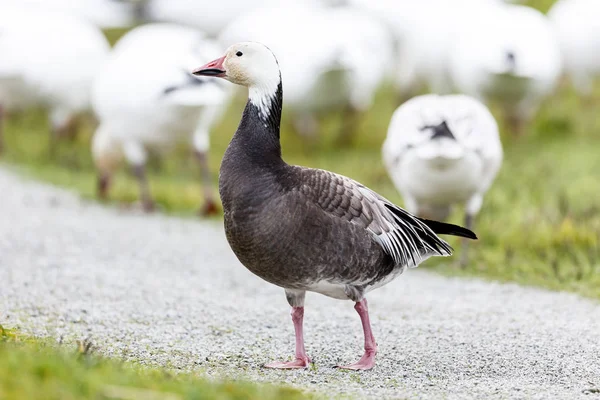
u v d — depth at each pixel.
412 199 13.69
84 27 21.78
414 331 10.16
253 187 8.33
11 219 15.43
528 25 19.75
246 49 8.63
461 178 12.91
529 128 22.47
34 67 20.88
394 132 13.61
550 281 12.53
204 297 11.34
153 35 17.03
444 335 9.99
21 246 13.49
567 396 7.77
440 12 22.53
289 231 8.27
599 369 8.73
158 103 16.03
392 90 27.92
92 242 14.19
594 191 17.08
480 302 11.55
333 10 24.16
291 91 21.30
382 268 8.71
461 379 8.37
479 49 19.39
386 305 11.36
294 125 23.30
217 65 8.74
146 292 11.38
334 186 8.53
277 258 8.35
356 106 22.27
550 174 18.61
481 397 7.68
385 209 8.77
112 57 17.81
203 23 26.62
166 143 17.02
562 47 22.75
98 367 6.89
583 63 22.70
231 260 13.63
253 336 9.79
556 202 16.34
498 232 14.79
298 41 21.23
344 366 8.75
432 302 11.54
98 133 17.81
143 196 17.30
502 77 19.30
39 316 9.87
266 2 26.25
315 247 8.33
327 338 9.86
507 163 19.73
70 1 26.23
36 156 22.05
